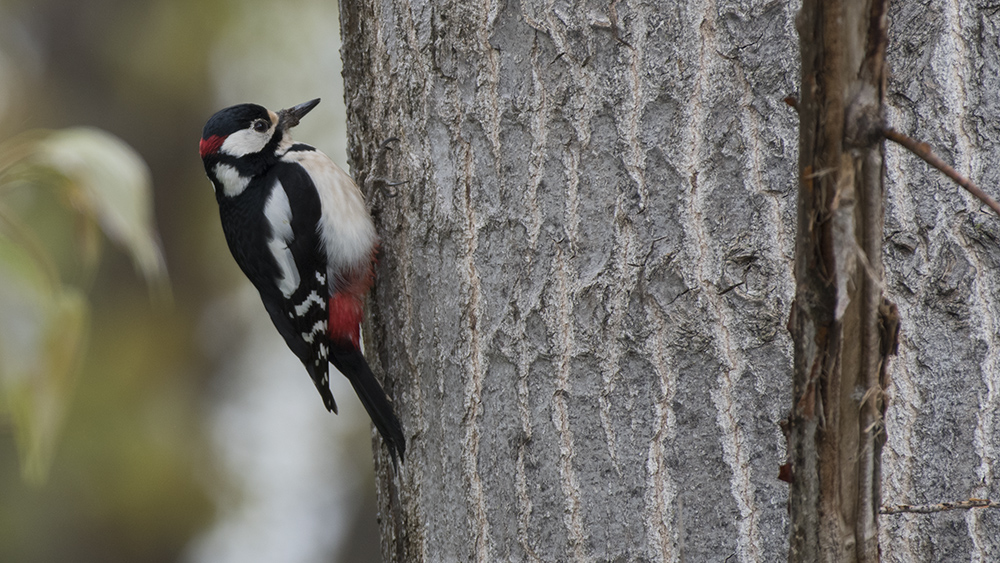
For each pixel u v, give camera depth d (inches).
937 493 193.6
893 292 195.5
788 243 195.2
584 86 209.0
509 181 221.0
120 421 593.6
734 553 199.2
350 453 646.5
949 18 191.5
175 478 592.1
